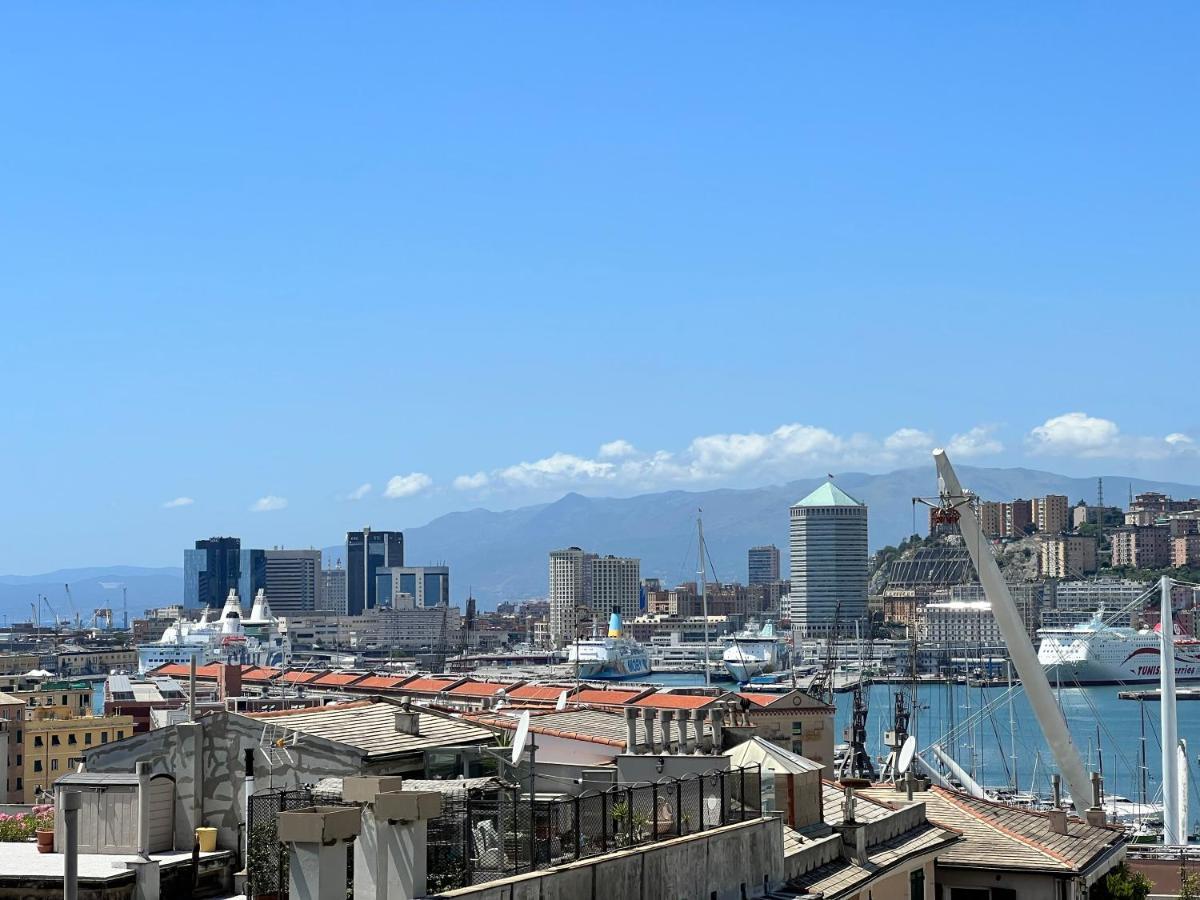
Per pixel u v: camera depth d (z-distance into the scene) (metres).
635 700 157.12
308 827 27.59
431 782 42.09
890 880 49.62
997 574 109.00
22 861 37.84
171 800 41.50
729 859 39.62
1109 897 63.53
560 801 35.22
